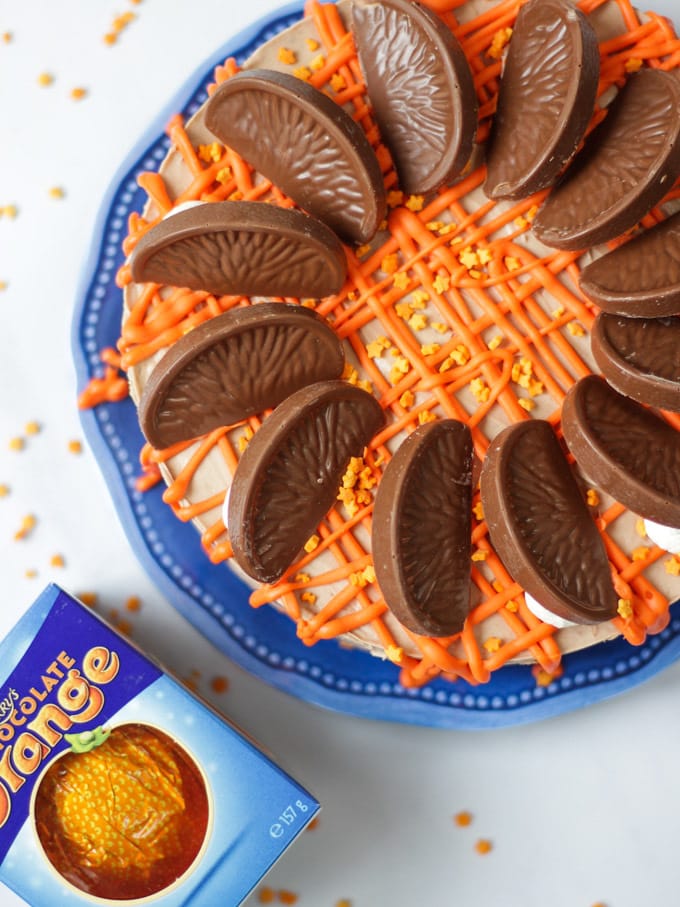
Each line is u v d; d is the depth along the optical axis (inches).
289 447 14.1
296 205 14.9
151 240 14.0
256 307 14.1
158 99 17.6
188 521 16.1
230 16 17.6
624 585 14.6
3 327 17.3
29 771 14.6
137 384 15.0
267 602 15.1
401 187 14.9
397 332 14.7
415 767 17.0
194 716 14.7
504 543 14.0
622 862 17.1
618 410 14.3
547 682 16.3
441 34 14.0
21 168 17.5
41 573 17.1
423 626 14.1
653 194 13.9
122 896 14.6
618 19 15.0
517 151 14.3
